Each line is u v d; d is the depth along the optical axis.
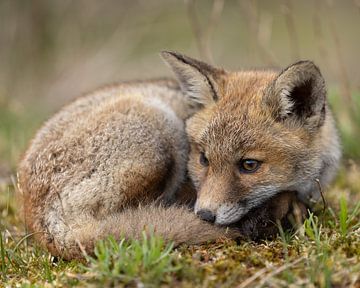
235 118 10.05
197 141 10.35
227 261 8.05
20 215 11.36
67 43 27.53
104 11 28.97
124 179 10.06
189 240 8.95
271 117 10.06
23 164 10.84
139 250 7.82
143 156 10.28
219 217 9.46
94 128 10.27
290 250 8.56
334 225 9.80
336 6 34.88
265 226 9.86
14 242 10.27
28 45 27.50
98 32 28.67
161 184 10.54
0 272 9.06
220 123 10.09
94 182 9.95
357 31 31.72
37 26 27.86
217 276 7.64
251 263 8.12
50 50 27.78
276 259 8.23
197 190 10.34
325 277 7.36
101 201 9.93
